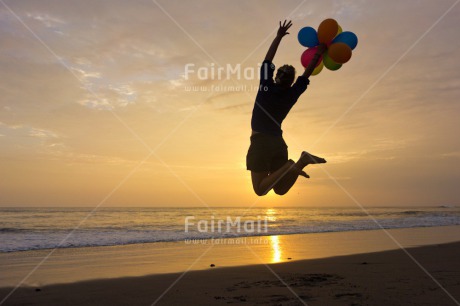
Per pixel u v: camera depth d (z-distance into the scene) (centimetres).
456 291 608
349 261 1017
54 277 820
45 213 4484
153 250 1341
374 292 604
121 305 576
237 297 593
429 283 676
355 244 1535
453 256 1106
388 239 1756
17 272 888
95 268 942
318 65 403
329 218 4184
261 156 351
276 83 364
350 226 2791
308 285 675
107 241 1672
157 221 3306
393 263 964
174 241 1681
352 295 584
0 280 788
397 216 4647
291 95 358
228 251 1305
